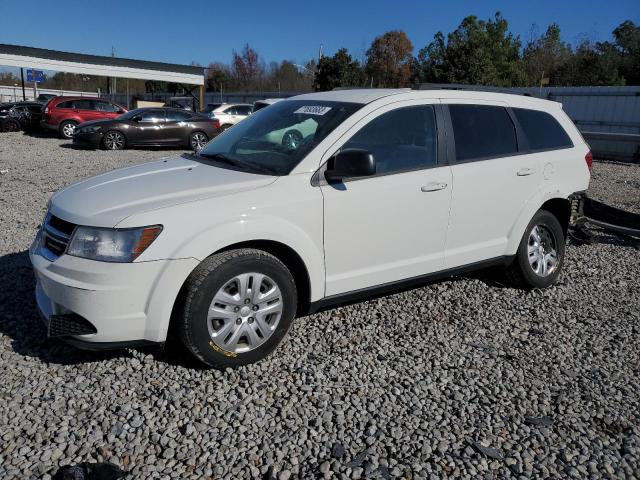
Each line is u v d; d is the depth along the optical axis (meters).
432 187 4.10
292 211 3.51
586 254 6.35
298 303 3.87
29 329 3.92
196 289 3.22
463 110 4.45
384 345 3.90
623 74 41.03
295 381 3.40
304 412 3.09
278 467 2.67
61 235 3.32
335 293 3.85
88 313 3.12
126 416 3.00
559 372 3.64
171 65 30.00
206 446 2.79
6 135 21.20
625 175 12.76
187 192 3.41
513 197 4.66
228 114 21.75
